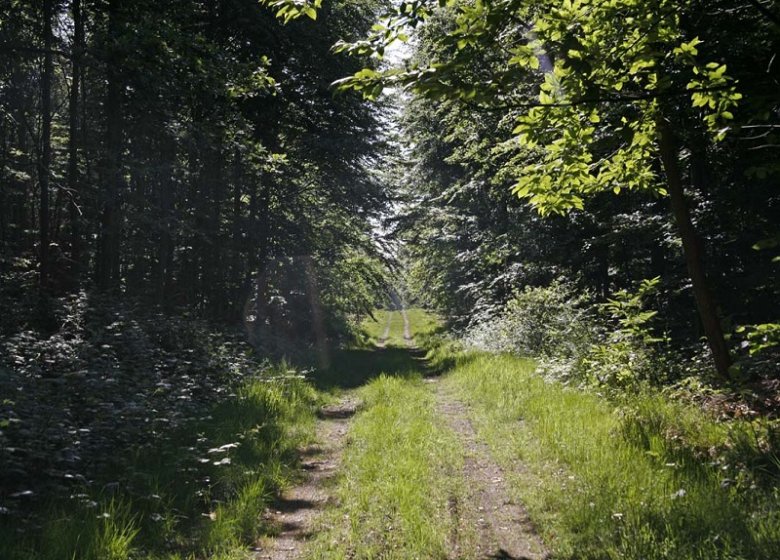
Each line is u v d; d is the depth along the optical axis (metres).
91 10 12.38
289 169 20.52
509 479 6.54
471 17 5.32
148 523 5.19
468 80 5.40
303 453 8.18
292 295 23.95
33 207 18.61
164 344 11.97
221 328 17.17
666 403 8.23
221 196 19.09
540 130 6.20
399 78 5.22
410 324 62.03
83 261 15.29
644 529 4.69
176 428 7.85
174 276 19.67
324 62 18.53
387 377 14.49
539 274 19.61
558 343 14.36
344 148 20.22
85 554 4.38
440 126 24.61
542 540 5.06
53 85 17.53
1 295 10.57
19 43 11.61
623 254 16.17
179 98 13.35
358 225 25.28
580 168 7.16
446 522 5.42
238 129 14.68
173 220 13.02
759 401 7.62
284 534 5.40
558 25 5.59
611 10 5.53
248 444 7.89
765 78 7.22
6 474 5.50
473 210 24.61
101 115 14.33
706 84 5.75
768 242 6.32
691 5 6.80
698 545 4.38
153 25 11.46
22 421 5.77
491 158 15.73
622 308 10.49
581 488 5.83
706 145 10.10
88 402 7.31
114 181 12.18
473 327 24.88
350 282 28.39
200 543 4.96
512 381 11.73
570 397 9.49
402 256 34.19
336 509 5.89
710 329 8.63
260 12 16.78
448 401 11.91
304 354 20.08
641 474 5.91
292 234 22.27
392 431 8.70
